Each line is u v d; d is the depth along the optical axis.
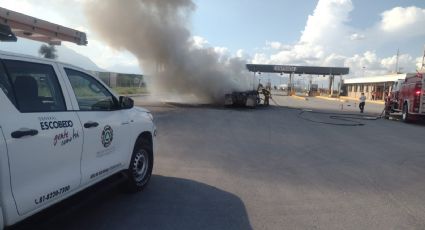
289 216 5.18
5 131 3.23
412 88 20.09
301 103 38.84
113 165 5.11
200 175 7.17
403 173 7.95
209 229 4.64
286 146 10.84
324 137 13.01
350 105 39.69
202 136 12.08
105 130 4.85
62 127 3.99
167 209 5.27
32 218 3.68
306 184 6.82
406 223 5.06
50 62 4.21
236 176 7.20
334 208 5.57
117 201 5.53
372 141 12.58
